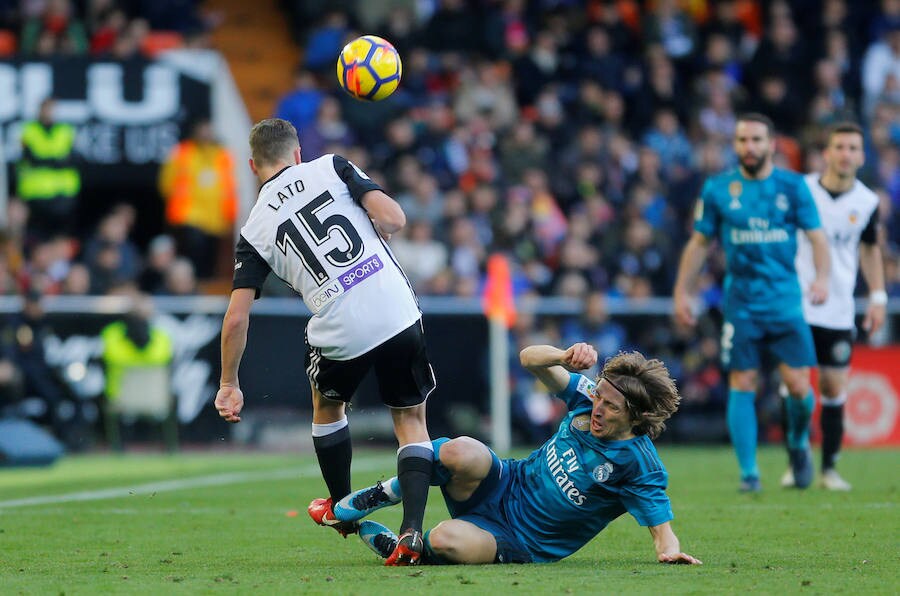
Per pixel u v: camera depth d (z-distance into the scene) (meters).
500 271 41.78
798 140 58.06
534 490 16.72
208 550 18.95
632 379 15.93
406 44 55.56
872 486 28.53
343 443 17.83
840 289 28.02
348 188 16.91
